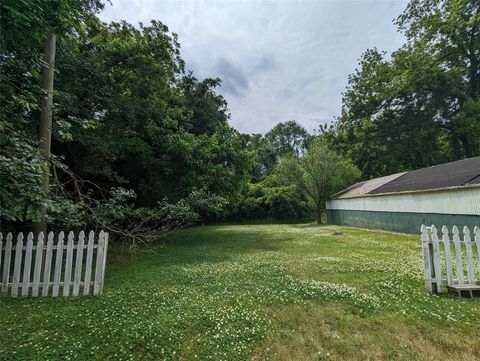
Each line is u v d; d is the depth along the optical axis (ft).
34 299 16.79
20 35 17.95
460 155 99.71
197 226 91.86
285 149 217.77
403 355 10.89
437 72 88.58
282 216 112.27
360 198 77.20
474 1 81.61
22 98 19.04
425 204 52.37
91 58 38.75
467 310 14.70
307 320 13.87
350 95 112.06
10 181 15.94
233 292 17.98
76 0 19.79
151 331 12.52
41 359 10.59
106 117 40.65
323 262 27.55
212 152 51.52
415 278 20.99
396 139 101.30
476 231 17.72
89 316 14.25
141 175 48.49
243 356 10.96
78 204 21.68
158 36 48.42
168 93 53.67
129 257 31.60
